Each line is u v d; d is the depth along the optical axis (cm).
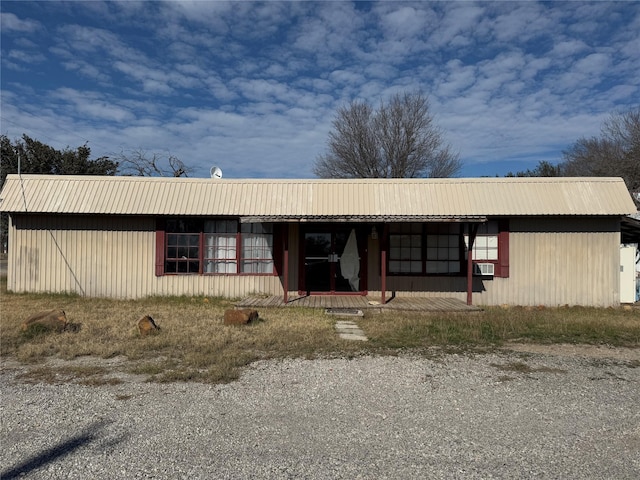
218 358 677
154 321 911
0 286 1485
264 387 557
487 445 405
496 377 604
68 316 986
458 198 1279
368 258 1327
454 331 883
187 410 482
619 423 455
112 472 354
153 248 1330
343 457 380
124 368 635
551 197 1262
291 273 1336
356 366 651
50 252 1329
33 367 641
